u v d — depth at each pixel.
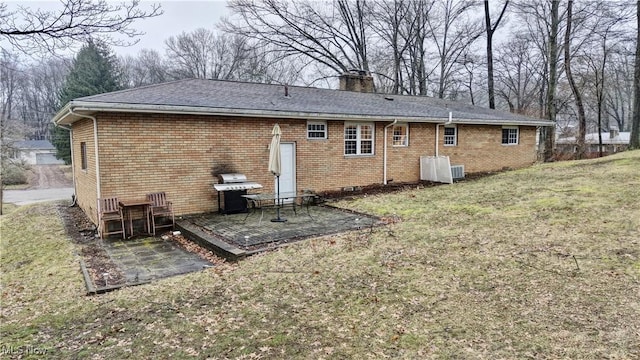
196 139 9.86
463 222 8.04
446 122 14.89
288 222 9.02
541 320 3.90
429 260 5.90
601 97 24.30
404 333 3.85
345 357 3.47
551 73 21.67
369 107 14.00
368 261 6.02
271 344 3.74
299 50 28.81
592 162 16.02
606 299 4.21
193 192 9.93
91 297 5.24
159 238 8.48
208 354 3.60
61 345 3.89
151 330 4.13
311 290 5.05
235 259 6.49
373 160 13.63
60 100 32.19
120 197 8.86
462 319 4.05
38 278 6.24
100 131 8.52
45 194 26.62
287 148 11.62
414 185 14.34
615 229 6.50
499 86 33.53
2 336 4.18
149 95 9.61
